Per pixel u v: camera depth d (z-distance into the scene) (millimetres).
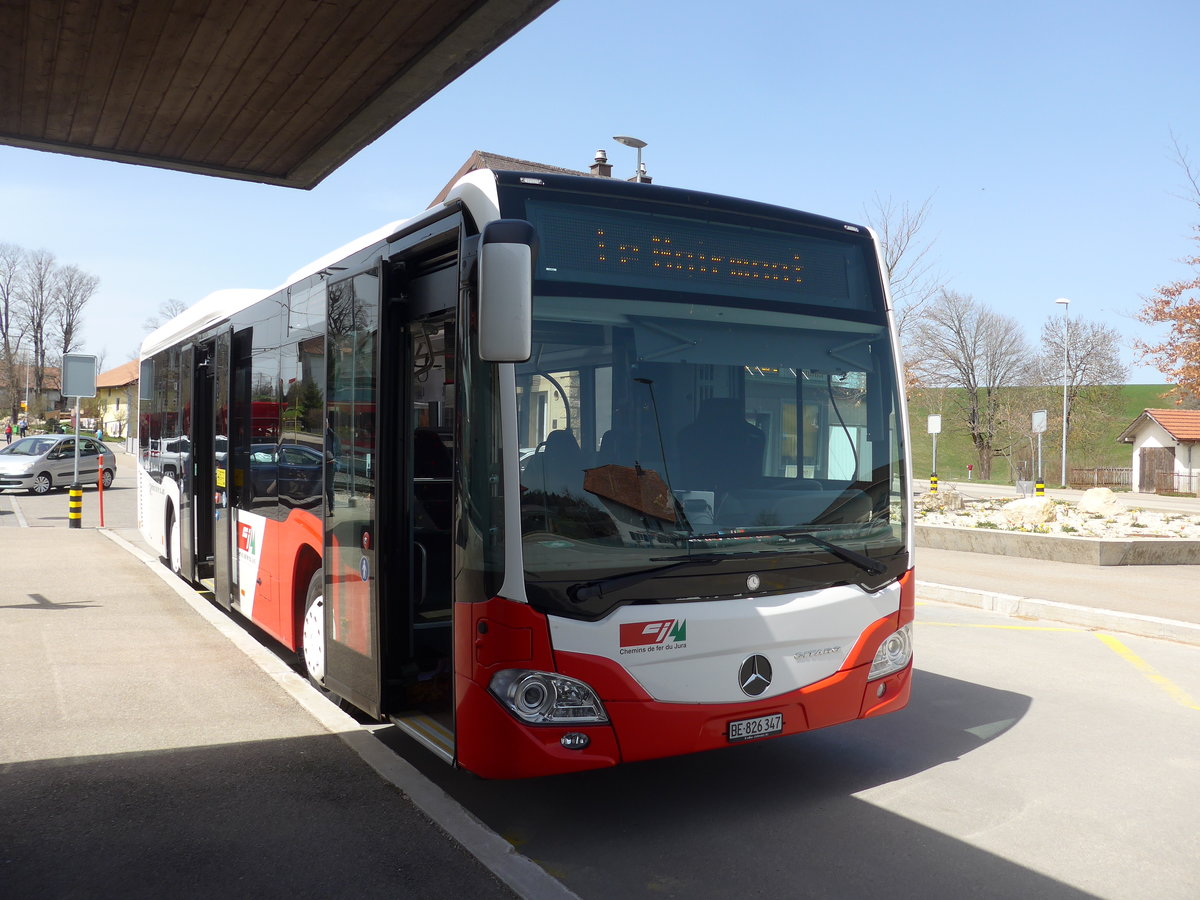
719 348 4840
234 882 3906
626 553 4402
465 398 4492
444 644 5676
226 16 5129
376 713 5410
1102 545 14070
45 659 7672
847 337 5242
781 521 4797
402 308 5535
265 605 7699
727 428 4758
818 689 4777
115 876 3959
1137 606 10695
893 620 5117
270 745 5582
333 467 6148
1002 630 9922
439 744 4824
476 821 4477
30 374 97000
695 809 4973
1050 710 6906
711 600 4531
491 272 4074
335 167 7426
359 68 5738
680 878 4168
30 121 6531
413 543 5523
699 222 4957
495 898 3766
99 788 4906
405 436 5492
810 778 5449
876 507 5145
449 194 4875
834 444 5070
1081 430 65188
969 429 70438
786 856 4398
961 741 6164
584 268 4629
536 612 4227
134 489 32938
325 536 6246
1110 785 5363
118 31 5266
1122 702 7125
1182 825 4797
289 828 4418
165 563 13383
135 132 6715
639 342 4656
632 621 4348
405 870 4004
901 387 5391
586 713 4270
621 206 4770
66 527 19688
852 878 4176
